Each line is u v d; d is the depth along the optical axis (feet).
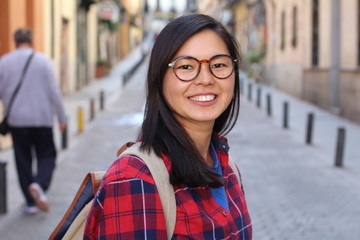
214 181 4.91
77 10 75.36
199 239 4.66
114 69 122.21
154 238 4.41
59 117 17.69
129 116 46.68
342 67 47.34
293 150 32.07
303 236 16.55
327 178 24.64
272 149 32.32
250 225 5.60
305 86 61.62
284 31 73.56
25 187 17.65
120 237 4.38
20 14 39.27
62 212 18.20
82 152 30.14
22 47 17.46
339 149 27.35
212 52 5.03
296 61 66.13
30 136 17.38
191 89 5.03
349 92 45.39
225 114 5.96
